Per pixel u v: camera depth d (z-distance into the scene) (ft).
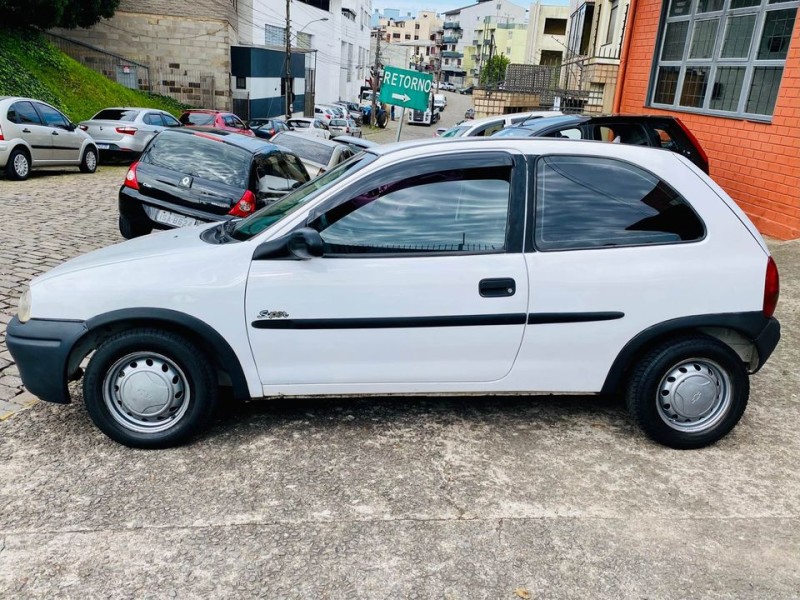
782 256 24.86
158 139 25.40
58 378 11.35
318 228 11.60
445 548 9.39
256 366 11.58
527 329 11.64
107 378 11.37
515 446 12.23
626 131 25.09
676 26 37.65
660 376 11.83
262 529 9.68
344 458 11.62
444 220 11.66
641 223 11.88
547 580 8.82
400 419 13.15
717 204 12.00
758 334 11.96
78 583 8.50
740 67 31.22
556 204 11.80
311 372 11.67
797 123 26.73
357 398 14.03
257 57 133.18
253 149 25.32
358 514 10.09
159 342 11.19
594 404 14.11
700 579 8.92
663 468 11.62
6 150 41.06
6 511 9.86
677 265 11.71
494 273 11.44
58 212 33.06
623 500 10.64
